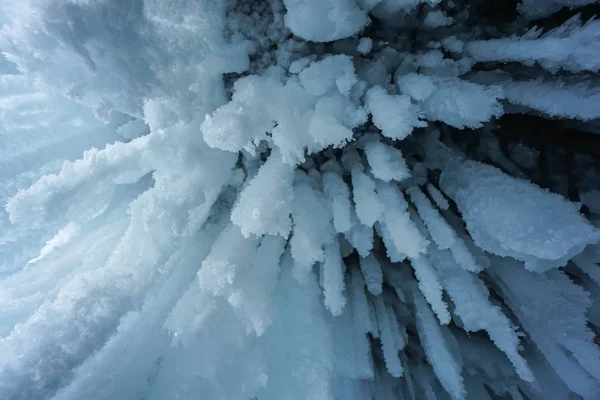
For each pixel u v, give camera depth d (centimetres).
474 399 74
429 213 65
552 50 51
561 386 67
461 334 79
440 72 61
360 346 71
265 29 58
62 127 65
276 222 47
